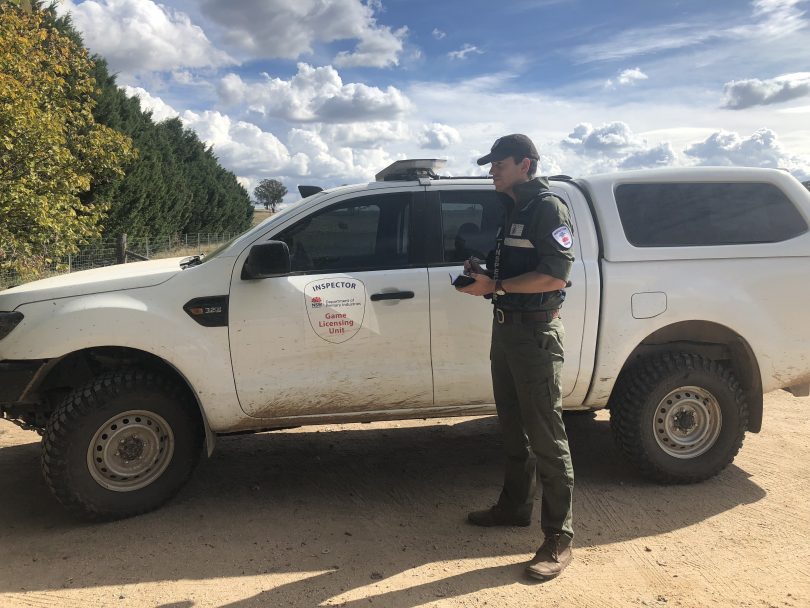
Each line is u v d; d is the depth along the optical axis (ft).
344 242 11.92
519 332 9.41
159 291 11.19
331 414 11.87
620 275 12.13
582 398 12.42
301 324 11.40
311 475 13.65
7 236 29.78
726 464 12.66
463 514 11.64
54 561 9.86
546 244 9.07
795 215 12.98
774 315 12.59
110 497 11.12
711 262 12.44
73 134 34.86
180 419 11.46
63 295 11.09
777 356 12.62
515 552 10.12
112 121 92.68
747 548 10.16
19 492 12.68
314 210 11.89
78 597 8.83
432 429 16.90
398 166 12.41
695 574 9.38
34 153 30.60
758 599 8.71
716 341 12.81
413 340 11.73
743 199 12.92
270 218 12.39
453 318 11.80
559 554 9.47
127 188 90.27
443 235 12.14
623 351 12.17
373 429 16.93
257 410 11.50
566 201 12.40
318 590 8.99
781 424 16.71
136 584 9.17
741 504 11.85
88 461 10.93
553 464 9.43
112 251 62.54
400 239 12.04
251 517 11.50
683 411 12.48
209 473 13.75
